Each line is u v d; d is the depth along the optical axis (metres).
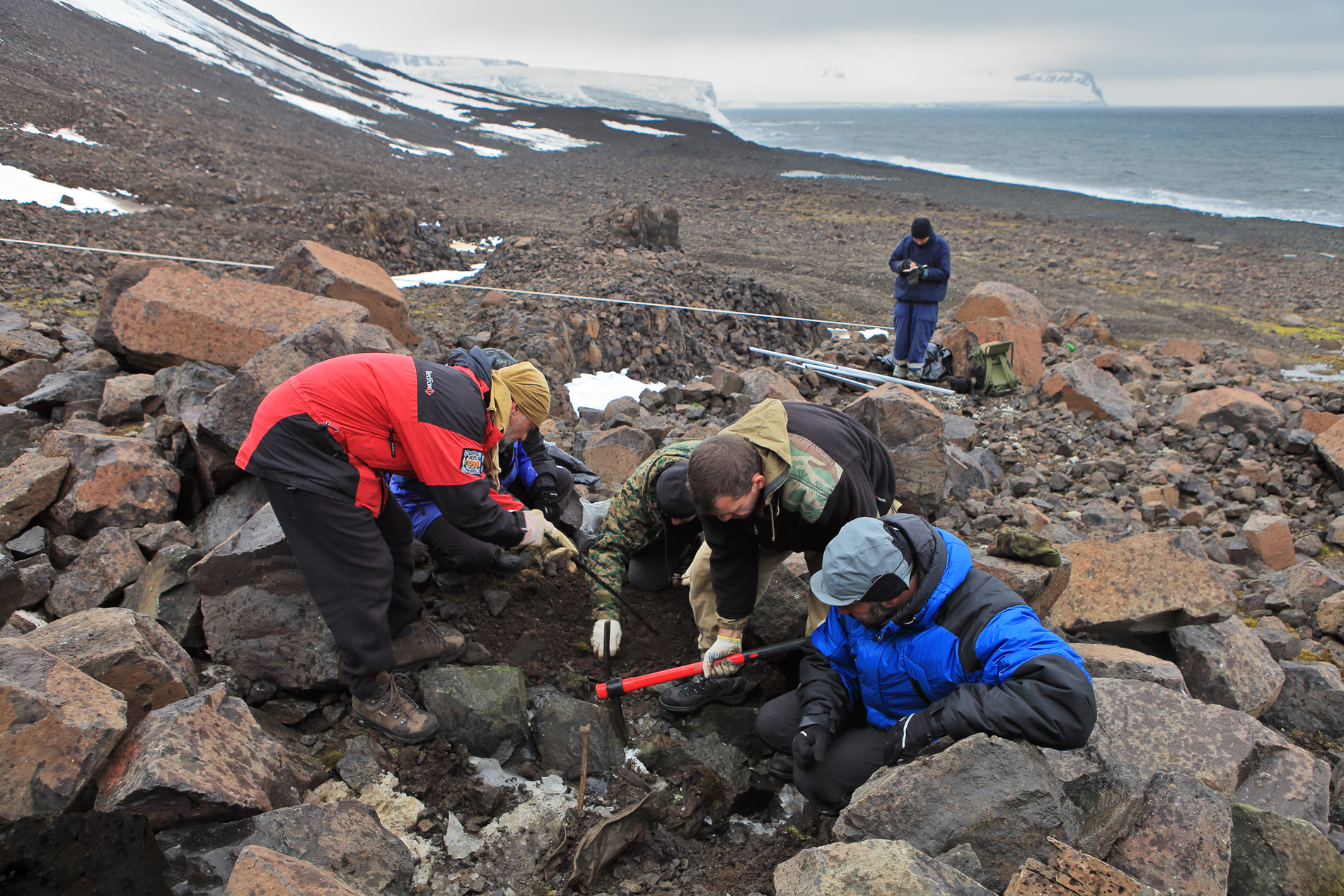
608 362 8.12
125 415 4.60
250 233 12.62
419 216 15.45
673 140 61.09
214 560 2.99
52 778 2.01
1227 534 5.56
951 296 15.88
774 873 2.50
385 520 2.94
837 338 10.87
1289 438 6.70
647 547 3.71
